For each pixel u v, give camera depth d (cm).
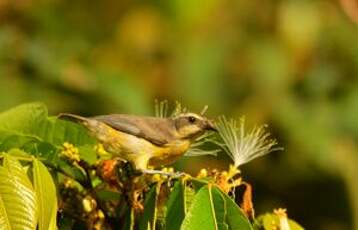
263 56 1513
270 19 1566
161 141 774
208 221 637
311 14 1551
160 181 681
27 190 636
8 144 722
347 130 1491
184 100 1473
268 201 1463
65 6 1530
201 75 1486
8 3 1492
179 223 653
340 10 1562
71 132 775
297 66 1538
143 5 1538
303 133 1470
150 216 663
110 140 762
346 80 1533
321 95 1516
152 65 1509
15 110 767
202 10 1521
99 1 1545
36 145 719
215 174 694
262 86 1498
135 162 770
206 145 1270
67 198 714
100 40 1530
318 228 1477
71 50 1475
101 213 709
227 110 1483
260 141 750
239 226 637
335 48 1545
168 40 1519
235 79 1500
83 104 1427
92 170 711
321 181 1466
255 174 1454
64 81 1429
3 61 1425
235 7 1542
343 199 1469
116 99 1423
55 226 634
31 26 1492
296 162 1463
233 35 1530
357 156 1480
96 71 1448
